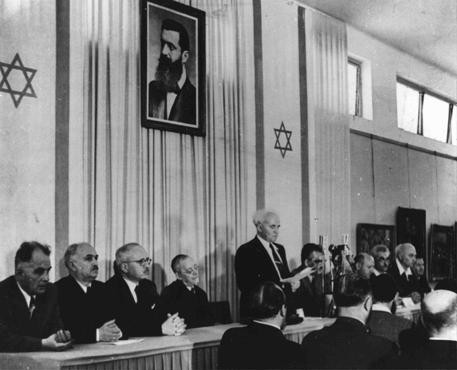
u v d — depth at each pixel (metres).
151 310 5.19
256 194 8.55
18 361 4.01
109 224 6.54
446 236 13.30
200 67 7.75
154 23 7.24
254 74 8.71
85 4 6.50
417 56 12.76
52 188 5.99
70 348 4.26
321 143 9.81
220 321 6.55
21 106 5.81
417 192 12.57
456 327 2.91
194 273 6.03
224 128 8.14
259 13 8.91
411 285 8.59
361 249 10.56
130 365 4.23
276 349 3.38
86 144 6.38
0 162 5.62
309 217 9.41
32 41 5.96
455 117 14.30
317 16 10.05
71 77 6.27
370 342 3.23
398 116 12.60
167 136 7.32
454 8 10.12
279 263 6.91
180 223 7.36
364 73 11.44
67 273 6.04
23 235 5.71
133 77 6.96
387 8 10.09
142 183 6.95
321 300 6.57
